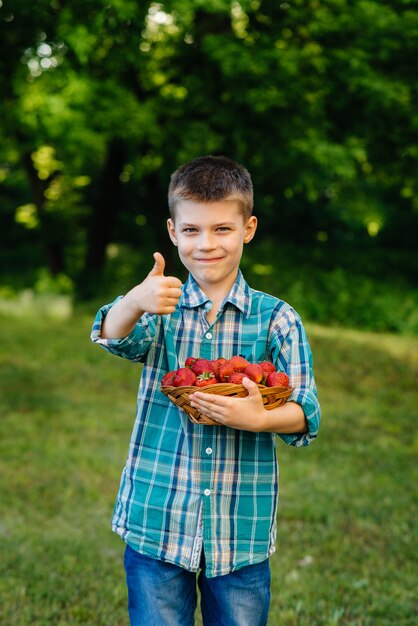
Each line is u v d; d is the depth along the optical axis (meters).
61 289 12.44
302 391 1.75
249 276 13.05
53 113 8.38
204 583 1.83
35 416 6.18
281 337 1.82
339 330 11.10
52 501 4.26
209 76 9.65
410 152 10.18
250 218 1.88
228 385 1.60
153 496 1.80
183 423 1.79
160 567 1.79
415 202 11.88
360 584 3.25
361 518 4.12
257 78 8.78
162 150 10.38
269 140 9.70
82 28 7.56
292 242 17.27
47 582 3.20
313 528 3.96
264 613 1.85
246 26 9.44
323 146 8.80
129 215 16.28
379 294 12.45
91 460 5.04
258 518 1.80
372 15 8.76
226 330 1.83
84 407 6.54
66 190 13.10
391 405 7.09
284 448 5.50
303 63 8.78
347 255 15.96
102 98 8.91
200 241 1.73
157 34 9.67
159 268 1.62
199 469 1.77
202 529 1.76
